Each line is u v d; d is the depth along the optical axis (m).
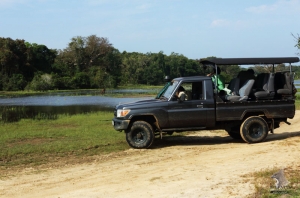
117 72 113.56
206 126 11.16
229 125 11.40
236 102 11.14
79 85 89.25
